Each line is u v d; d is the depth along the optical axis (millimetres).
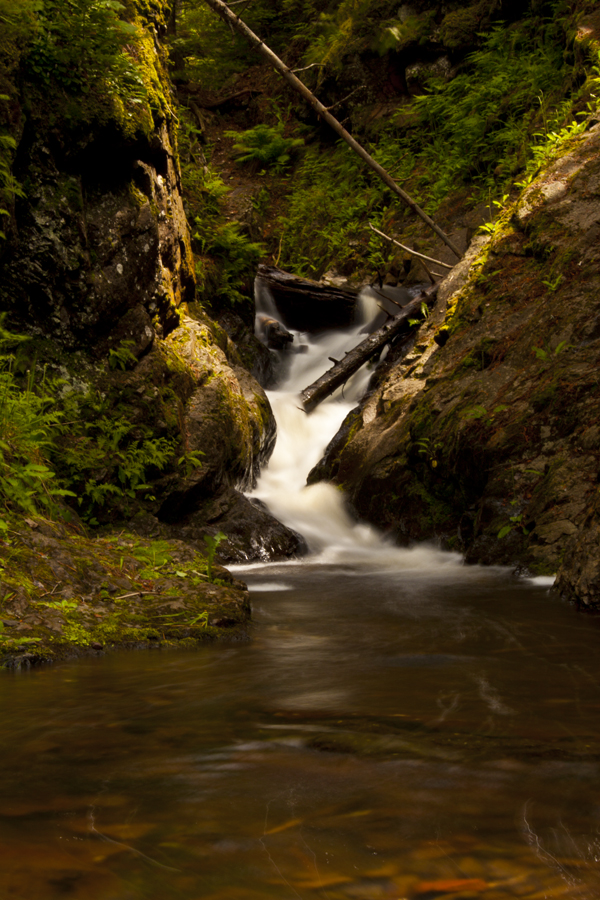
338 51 17516
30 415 5934
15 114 6742
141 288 8008
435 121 16000
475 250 10203
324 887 1320
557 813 1612
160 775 1876
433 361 9070
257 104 20094
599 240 8289
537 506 6281
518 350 7906
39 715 2455
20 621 3592
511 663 3162
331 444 9953
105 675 3049
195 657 3389
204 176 13828
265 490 9383
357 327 13188
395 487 8133
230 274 12289
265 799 1710
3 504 4906
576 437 6523
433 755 1995
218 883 1335
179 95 19016
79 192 7367
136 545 5168
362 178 16609
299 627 4117
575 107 10844
